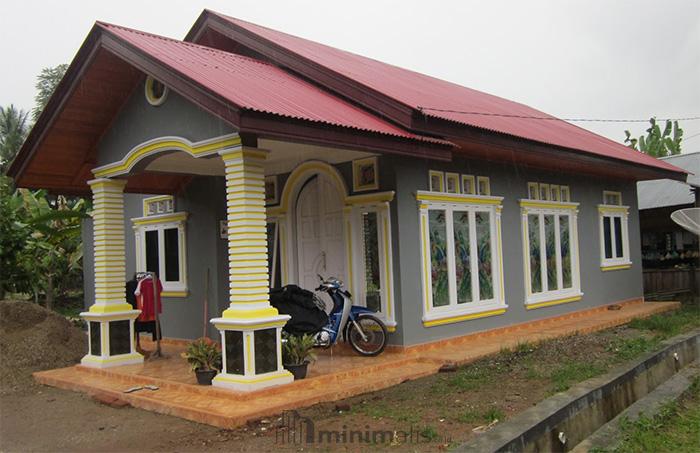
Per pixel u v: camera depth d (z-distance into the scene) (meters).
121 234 9.52
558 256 13.22
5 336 10.36
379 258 9.41
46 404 7.81
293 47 11.03
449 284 10.18
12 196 15.23
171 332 11.88
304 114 7.38
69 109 8.89
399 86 11.16
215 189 11.10
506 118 12.77
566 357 8.93
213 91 6.82
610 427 6.20
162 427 6.46
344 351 9.49
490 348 9.66
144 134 8.73
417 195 9.57
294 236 10.67
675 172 16.20
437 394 7.19
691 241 19.66
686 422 6.52
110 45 8.12
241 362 7.16
